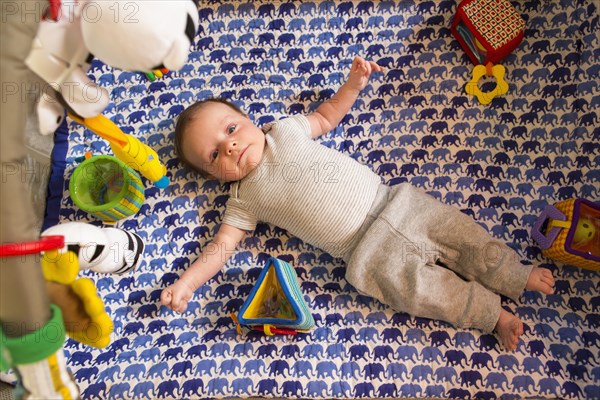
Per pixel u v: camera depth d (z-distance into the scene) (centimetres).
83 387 116
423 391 113
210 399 116
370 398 114
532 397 111
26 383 80
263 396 115
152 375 117
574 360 113
